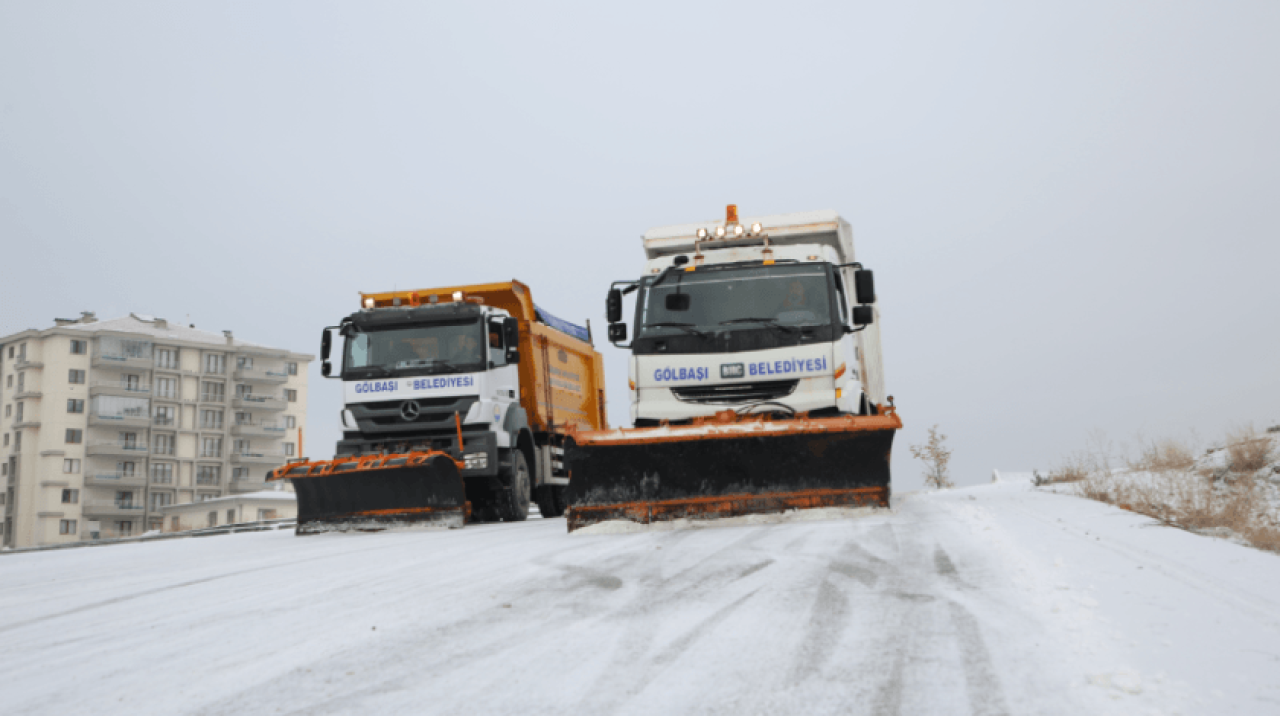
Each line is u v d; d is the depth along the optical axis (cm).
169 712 418
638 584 682
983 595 585
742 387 1189
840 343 1180
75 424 7900
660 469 1071
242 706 420
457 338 1560
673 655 473
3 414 8112
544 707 397
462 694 422
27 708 438
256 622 625
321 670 478
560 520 1576
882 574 676
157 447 8250
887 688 401
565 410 1931
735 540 899
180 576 929
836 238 1338
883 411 1073
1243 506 1021
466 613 608
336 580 814
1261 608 508
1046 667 421
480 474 1507
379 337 1586
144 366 8200
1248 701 360
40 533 7688
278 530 1903
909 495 1650
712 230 1327
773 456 1055
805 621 535
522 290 1752
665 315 1233
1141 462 1744
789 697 396
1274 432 1566
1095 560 683
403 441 1549
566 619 571
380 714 398
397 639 541
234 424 8675
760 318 1208
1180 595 546
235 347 8762
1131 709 359
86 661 532
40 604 774
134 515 8025
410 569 857
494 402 1570
